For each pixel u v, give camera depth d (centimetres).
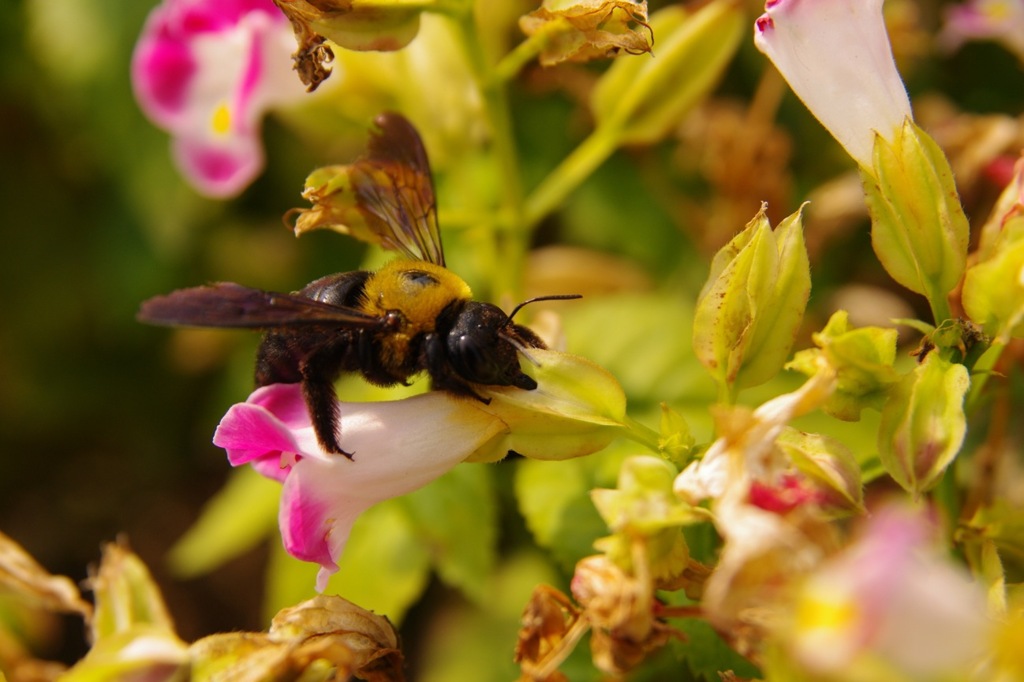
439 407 26
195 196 36
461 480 30
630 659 24
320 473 26
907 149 25
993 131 30
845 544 24
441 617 36
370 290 27
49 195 40
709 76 30
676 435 26
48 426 43
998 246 25
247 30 31
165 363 41
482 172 33
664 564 25
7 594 28
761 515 23
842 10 26
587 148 31
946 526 26
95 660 26
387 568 30
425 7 28
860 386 25
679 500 24
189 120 33
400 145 27
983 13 31
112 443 43
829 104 26
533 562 32
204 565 32
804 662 22
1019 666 23
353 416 26
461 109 31
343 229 28
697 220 33
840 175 34
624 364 31
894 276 26
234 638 26
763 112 32
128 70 35
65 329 41
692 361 31
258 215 38
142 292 38
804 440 25
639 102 30
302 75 27
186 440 43
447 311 26
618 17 27
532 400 26
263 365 27
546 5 27
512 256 31
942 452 25
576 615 25
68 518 44
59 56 35
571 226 35
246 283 38
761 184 32
